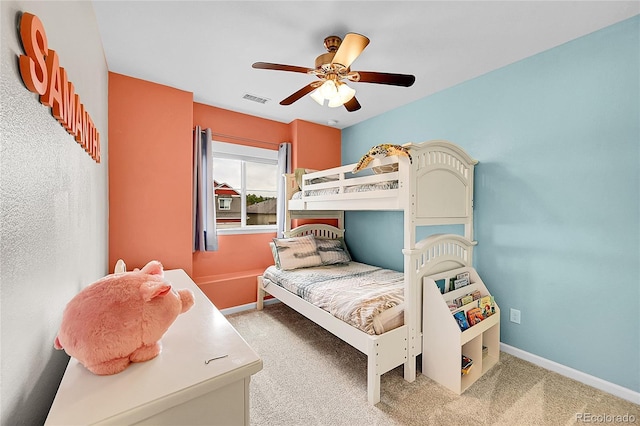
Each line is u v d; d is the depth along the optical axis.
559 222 1.95
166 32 1.83
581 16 1.64
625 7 1.57
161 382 0.73
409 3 1.55
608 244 1.75
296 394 1.73
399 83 1.83
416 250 1.86
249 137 3.37
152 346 0.83
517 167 2.15
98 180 1.74
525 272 2.12
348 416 1.54
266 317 2.97
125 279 0.82
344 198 2.41
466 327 1.82
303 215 3.54
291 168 3.60
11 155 0.55
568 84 1.90
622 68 1.68
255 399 1.68
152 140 2.54
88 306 0.74
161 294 0.81
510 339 2.20
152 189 2.55
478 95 2.39
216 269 3.21
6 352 0.54
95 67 1.66
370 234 3.47
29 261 0.64
